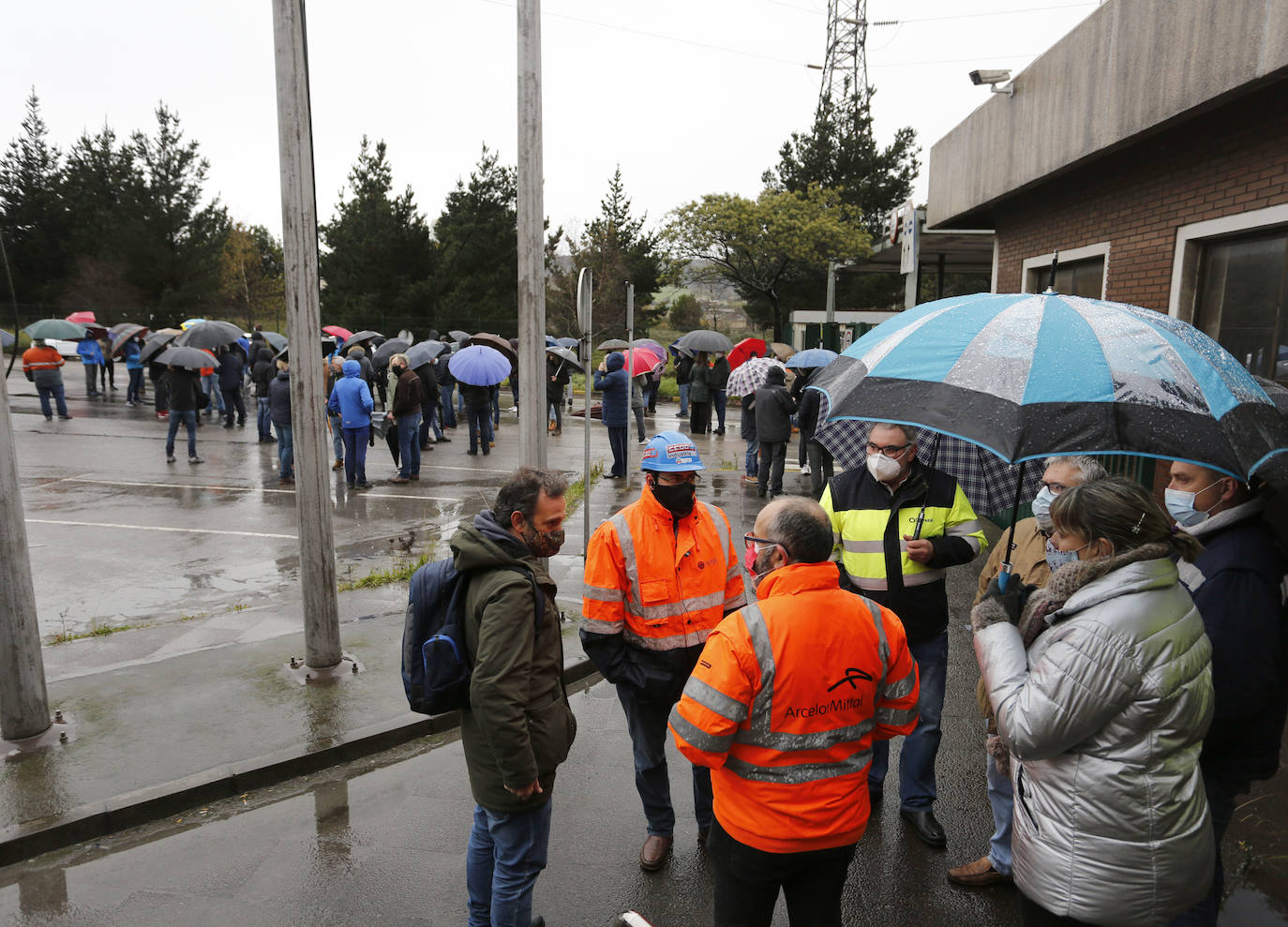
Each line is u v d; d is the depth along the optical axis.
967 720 5.04
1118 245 8.02
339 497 11.36
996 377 2.38
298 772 4.38
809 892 2.48
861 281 40.09
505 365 14.45
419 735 4.80
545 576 2.78
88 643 5.99
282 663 5.57
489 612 2.57
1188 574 2.63
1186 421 2.22
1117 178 8.01
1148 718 2.08
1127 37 6.87
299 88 4.77
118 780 4.12
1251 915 3.21
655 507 3.37
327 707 4.93
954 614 6.83
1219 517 2.62
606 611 3.36
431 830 3.93
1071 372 2.33
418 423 12.30
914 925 3.25
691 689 2.35
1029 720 2.15
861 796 2.42
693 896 3.46
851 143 40.31
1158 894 2.14
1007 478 4.08
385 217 35.47
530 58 6.00
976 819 4.00
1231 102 6.31
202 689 5.15
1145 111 6.62
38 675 4.50
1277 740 2.65
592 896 3.45
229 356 16.89
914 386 2.50
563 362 16.94
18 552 4.37
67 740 4.50
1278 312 6.15
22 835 3.67
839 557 3.82
